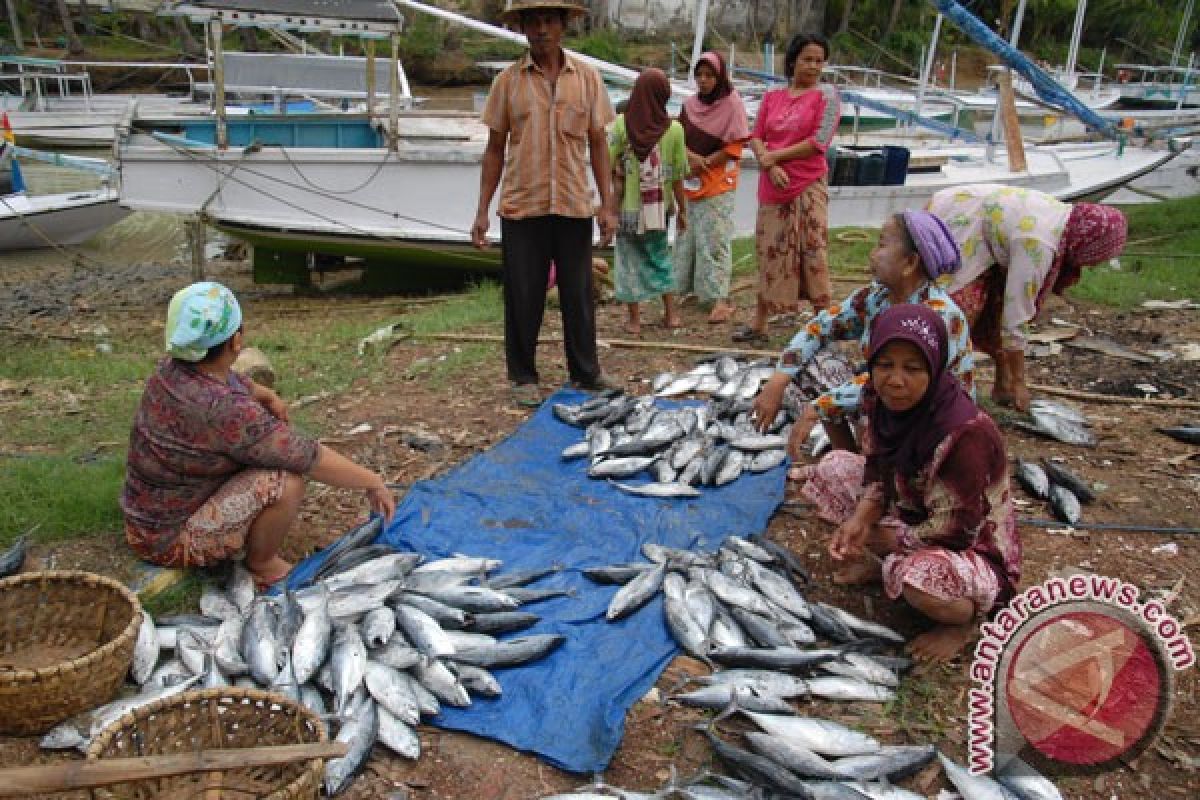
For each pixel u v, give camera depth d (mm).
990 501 3377
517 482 4922
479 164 10430
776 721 3141
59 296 11984
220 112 9969
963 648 3590
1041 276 5012
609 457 5152
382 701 3195
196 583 3922
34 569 3994
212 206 10219
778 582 3918
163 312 11172
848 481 4016
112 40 32188
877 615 3900
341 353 7852
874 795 2881
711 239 7508
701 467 4961
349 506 4742
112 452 5566
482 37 33312
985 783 2930
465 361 7027
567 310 6023
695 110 7309
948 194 5199
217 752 2482
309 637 3393
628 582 3975
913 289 4059
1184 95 24422
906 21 39344
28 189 16875
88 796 2598
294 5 9758
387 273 11891
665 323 7809
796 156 6562
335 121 12250
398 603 3732
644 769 3057
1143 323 7691
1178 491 4777
